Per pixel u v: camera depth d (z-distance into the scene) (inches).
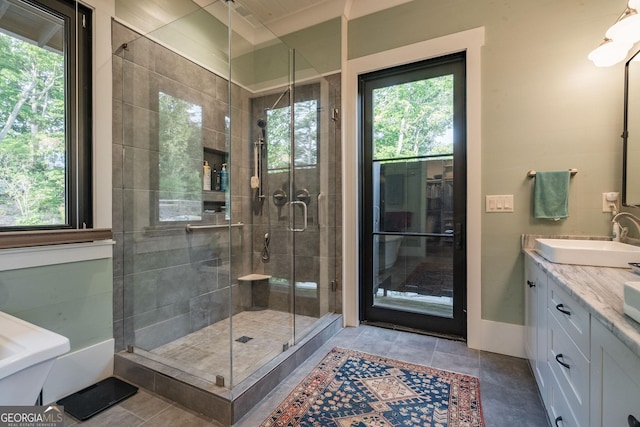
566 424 46.1
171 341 86.4
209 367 70.6
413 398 65.9
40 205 67.3
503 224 87.1
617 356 30.3
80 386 69.9
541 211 81.1
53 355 32.4
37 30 66.4
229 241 103.3
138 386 71.0
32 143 66.1
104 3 76.3
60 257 66.7
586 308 37.0
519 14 84.7
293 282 101.7
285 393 68.0
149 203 84.8
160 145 88.0
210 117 100.9
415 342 94.7
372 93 110.0
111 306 76.5
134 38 82.7
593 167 77.4
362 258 111.9
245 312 107.7
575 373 42.5
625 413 28.5
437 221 101.0
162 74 88.5
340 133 110.9
